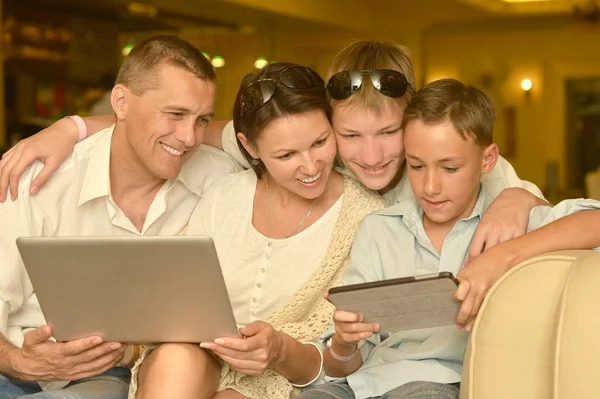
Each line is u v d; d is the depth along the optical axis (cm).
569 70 1123
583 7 1018
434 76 1180
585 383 117
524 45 1138
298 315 189
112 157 192
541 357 126
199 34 916
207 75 184
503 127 1160
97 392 171
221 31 915
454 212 169
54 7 696
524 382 126
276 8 769
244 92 180
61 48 718
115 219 194
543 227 151
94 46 755
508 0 1018
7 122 680
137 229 199
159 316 147
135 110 182
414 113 166
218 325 148
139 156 186
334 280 190
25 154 184
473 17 1067
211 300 143
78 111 739
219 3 714
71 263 141
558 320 123
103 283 143
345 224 189
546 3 1023
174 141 183
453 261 172
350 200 192
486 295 135
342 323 148
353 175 195
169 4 713
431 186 164
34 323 189
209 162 209
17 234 182
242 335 155
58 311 150
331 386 168
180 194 203
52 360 157
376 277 180
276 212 194
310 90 177
